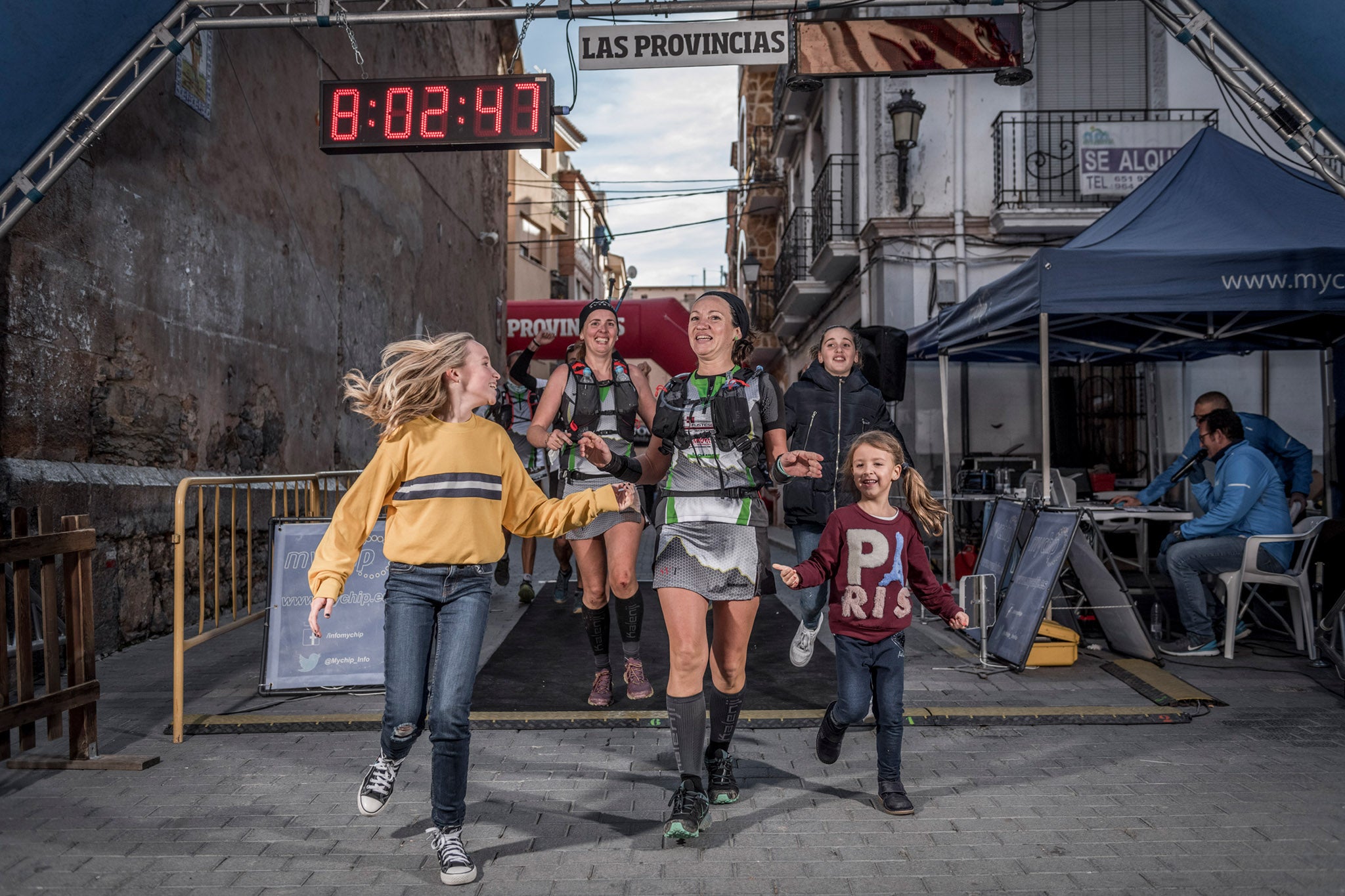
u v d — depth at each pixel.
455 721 2.85
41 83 5.05
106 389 6.45
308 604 5.07
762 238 24.42
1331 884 2.82
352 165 11.21
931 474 12.06
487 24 18.17
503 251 20.33
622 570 4.66
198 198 7.64
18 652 3.81
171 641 6.83
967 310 8.02
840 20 6.62
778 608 8.05
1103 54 12.55
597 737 4.41
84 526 4.11
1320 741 4.29
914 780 3.78
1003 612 6.10
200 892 2.79
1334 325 8.75
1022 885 2.83
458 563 2.94
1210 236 6.81
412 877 2.90
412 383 2.96
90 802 3.55
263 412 8.80
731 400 3.29
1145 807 3.47
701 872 2.93
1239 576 6.05
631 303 22.23
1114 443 11.99
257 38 8.73
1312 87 5.20
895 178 12.35
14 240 5.55
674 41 6.45
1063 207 11.84
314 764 4.02
